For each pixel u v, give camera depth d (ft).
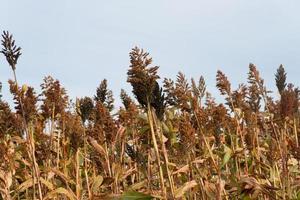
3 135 13.07
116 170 13.00
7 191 12.26
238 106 14.48
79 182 12.23
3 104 13.24
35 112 12.30
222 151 14.39
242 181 11.48
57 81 14.16
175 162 13.62
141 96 10.38
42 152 13.12
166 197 10.60
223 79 14.14
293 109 12.60
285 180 12.25
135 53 10.36
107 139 13.65
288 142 12.96
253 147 13.82
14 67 11.76
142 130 12.80
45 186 12.84
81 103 13.44
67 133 14.12
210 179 13.17
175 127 13.61
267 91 13.15
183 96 12.88
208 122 13.76
